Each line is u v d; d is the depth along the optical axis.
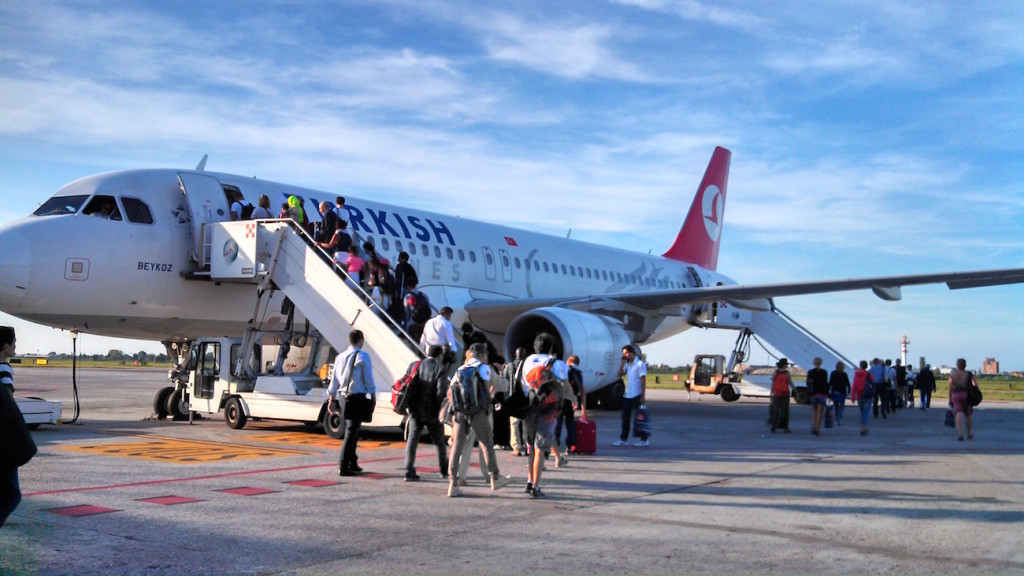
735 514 6.77
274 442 11.43
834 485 8.37
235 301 14.61
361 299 12.49
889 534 6.09
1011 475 9.27
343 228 13.85
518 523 6.30
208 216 14.11
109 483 7.72
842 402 16.84
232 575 4.74
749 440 13.25
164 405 14.79
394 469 9.04
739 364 29.72
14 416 3.76
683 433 14.47
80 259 12.66
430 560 5.15
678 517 6.61
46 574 4.68
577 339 15.31
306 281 12.81
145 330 14.04
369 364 8.63
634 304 19.00
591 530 6.07
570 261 22.88
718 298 18.45
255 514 6.43
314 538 5.68
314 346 14.49
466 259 18.88
